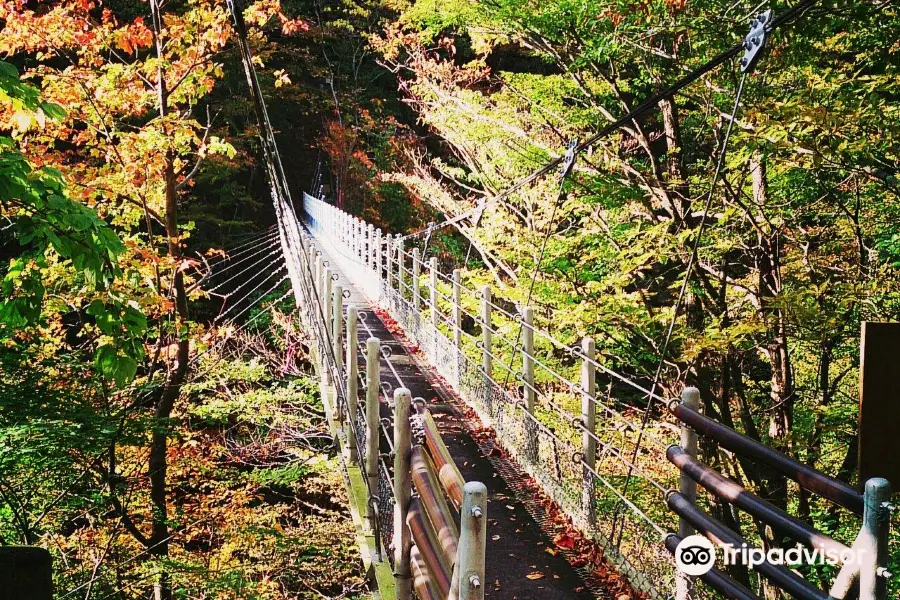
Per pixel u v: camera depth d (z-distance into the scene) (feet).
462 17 30.35
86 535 25.91
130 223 34.24
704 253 26.58
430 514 8.43
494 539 14.82
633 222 31.01
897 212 25.07
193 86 33.53
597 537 14.26
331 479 35.27
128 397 28.94
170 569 24.07
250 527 29.17
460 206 55.16
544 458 17.90
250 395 36.19
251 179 87.10
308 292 27.81
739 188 25.75
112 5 58.03
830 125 19.03
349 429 18.19
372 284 47.37
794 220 27.55
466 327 49.42
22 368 20.42
